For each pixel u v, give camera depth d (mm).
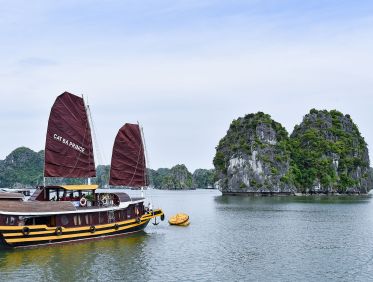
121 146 43375
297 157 168875
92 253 32156
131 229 40281
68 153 37281
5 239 30484
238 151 158750
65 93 37219
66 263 29016
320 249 34781
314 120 189000
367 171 187875
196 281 25406
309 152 170750
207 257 31719
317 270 27906
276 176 151000
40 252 31719
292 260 30750
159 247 35281
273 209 76812
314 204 92375
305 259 31062
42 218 33031
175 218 51625
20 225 31266
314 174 163000
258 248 35250
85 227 35156
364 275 26672
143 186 45062
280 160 155375
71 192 37406
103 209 36719
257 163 153500
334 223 52594
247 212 70000
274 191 150000
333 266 28969
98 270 27578
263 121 163250
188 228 47562
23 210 31250
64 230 33594
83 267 28172
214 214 66188
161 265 29141
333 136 184125
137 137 44531
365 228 47594
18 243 31250
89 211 35562
